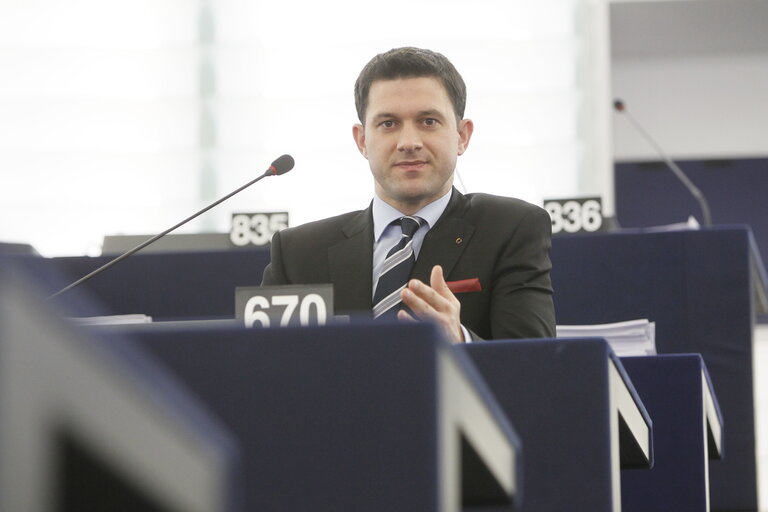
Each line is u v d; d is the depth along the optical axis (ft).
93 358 2.94
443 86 13.79
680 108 52.26
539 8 40.45
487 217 13.75
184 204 39.45
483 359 9.18
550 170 40.14
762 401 36.09
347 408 5.64
